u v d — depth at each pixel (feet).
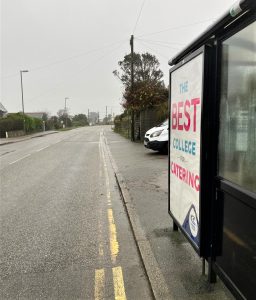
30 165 43.27
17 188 28.96
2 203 23.90
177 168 13.91
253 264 8.43
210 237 11.02
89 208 21.85
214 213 10.68
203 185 10.89
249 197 8.34
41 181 31.83
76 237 16.61
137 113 81.15
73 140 96.12
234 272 9.48
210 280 11.18
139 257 14.06
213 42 10.38
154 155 47.73
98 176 33.73
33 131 164.45
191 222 12.14
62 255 14.52
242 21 8.76
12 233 17.52
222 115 10.19
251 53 8.46
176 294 10.66
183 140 12.90
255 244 8.29
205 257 11.18
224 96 10.02
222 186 9.99
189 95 12.03
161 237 15.47
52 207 22.39
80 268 13.23
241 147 9.14
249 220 8.55
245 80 8.86
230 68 9.64
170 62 14.48
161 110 66.90
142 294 11.16
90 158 49.29
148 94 72.43
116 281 12.09
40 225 18.67
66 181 31.48
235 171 9.47
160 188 25.89
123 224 18.40
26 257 14.46
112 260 13.85
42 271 13.11
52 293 11.46
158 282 11.42
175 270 12.23
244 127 8.98
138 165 38.40
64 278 12.46
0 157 54.54
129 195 23.86
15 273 13.03
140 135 80.59
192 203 11.98
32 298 11.19
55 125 231.71
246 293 8.82
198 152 11.19
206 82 10.48
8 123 130.41
